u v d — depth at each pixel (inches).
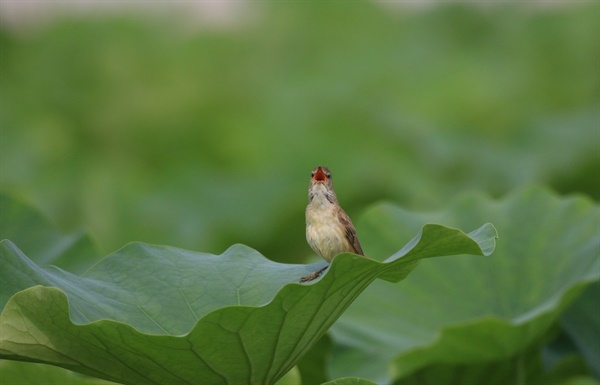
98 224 606.5
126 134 689.0
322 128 639.8
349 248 269.6
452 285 341.4
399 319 335.9
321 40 879.7
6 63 800.9
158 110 701.3
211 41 823.1
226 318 185.5
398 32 887.7
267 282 236.4
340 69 810.8
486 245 190.2
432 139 617.9
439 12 896.3
